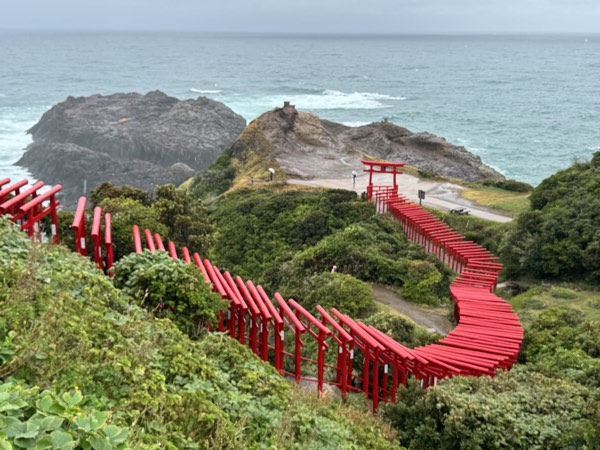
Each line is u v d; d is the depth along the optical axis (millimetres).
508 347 18469
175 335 10508
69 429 5469
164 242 20016
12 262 9227
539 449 11609
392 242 33500
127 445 5703
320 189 48125
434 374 16359
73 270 10531
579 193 34375
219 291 14633
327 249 31391
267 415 9133
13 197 14242
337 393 15844
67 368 7062
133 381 7664
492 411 12312
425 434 12273
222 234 41812
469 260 31859
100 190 28297
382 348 15766
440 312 26359
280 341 15141
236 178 58375
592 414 12336
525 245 32469
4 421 5141
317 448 9062
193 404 8125
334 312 17641
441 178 52031
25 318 7648
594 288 29562
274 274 32031
